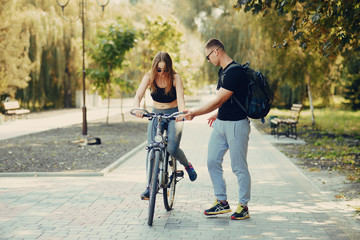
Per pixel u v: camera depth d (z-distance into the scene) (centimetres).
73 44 2730
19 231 421
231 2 2170
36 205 520
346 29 555
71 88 3039
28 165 800
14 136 1307
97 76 1645
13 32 2162
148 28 2264
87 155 930
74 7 2706
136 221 457
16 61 2198
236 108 454
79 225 441
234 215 466
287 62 1683
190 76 3119
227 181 674
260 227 438
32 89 2525
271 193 590
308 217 475
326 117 1988
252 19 1752
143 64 2323
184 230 427
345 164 834
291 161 878
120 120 2033
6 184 646
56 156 907
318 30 570
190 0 2550
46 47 2569
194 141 1225
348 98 2370
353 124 1692
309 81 1738
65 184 646
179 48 2373
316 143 1159
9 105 1950
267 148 1077
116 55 1619
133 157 938
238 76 443
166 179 470
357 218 471
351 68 2177
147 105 3538
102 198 557
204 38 2322
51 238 401
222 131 462
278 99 2644
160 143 455
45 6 2619
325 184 659
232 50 2234
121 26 1625
